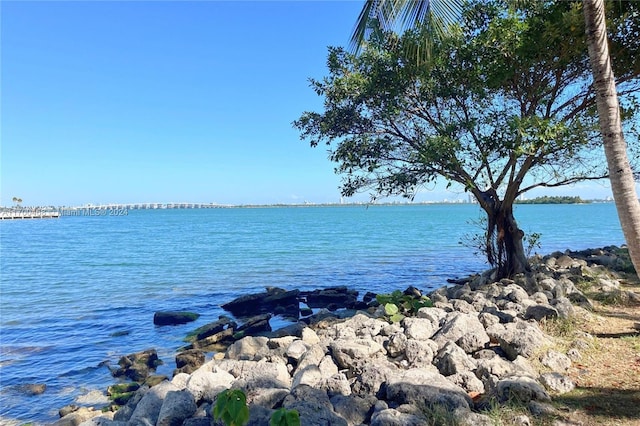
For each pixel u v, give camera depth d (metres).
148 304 17.08
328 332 8.73
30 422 8.09
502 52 10.11
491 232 12.28
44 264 29.30
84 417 7.21
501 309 8.96
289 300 16.84
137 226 84.56
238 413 4.00
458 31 9.92
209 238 49.72
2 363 10.97
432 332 7.64
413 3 7.26
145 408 5.60
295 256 30.67
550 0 10.25
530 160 10.75
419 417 4.57
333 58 11.77
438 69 10.83
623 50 9.53
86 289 20.20
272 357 7.38
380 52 11.09
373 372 5.78
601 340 6.90
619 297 9.24
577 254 17.94
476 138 10.18
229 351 8.50
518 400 4.93
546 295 9.53
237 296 18.31
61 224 99.00
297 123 12.47
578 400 5.02
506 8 10.54
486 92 11.20
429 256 29.05
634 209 5.30
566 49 9.64
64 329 13.83
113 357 11.34
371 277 21.80
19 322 14.61
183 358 10.38
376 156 11.23
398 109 11.07
